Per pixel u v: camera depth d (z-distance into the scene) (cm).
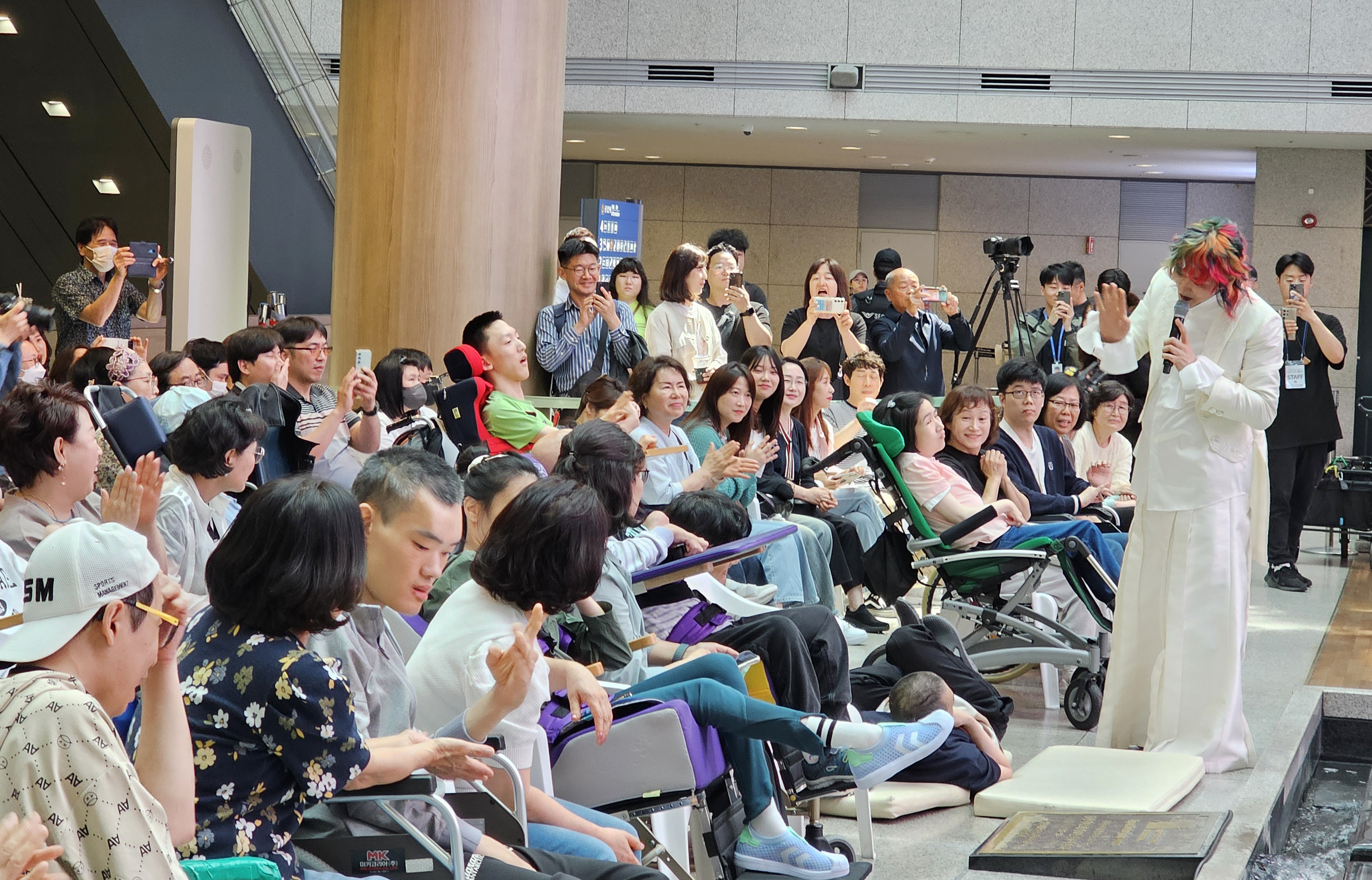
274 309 879
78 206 1098
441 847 242
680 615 399
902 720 432
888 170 1786
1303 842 447
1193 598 475
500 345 541
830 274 869
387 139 688
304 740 209
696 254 751
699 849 326
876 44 1337
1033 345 978
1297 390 838
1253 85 1307
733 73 1353
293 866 215
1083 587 549
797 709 366
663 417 545
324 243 1131
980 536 570
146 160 1062
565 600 282
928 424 591
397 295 690
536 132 716
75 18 979
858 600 691
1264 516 499
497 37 691
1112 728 496
